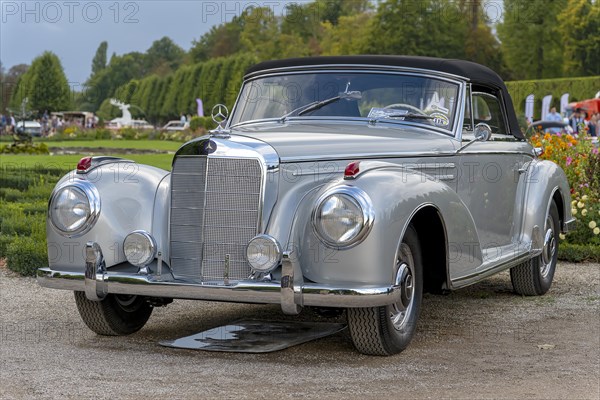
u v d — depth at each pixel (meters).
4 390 7.69
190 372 8.38
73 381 8.00
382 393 7.70
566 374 8.45
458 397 7.61
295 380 8.10
